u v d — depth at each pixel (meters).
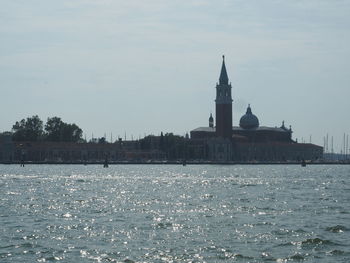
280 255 109.25
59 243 119.50
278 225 143.62
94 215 164.38
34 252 110.94
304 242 120.38
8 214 165.25
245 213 169.88
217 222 149.12
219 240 122.88
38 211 173.88
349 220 153.88
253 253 110.69
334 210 178.75
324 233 131.62
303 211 175.50
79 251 111.94
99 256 107.94
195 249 113.88
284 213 170.12
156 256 108.06
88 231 133.88
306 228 138.62
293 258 106.88
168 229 137.25
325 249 114.50
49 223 146.62
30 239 123.44
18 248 114.44
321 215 165.38
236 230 135.62
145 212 172.50
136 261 104.38
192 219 155.38
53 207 185.88
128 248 114.69
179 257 107.31
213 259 105.94
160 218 157.50
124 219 155.25
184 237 126.25
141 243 119.62
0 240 122.06
